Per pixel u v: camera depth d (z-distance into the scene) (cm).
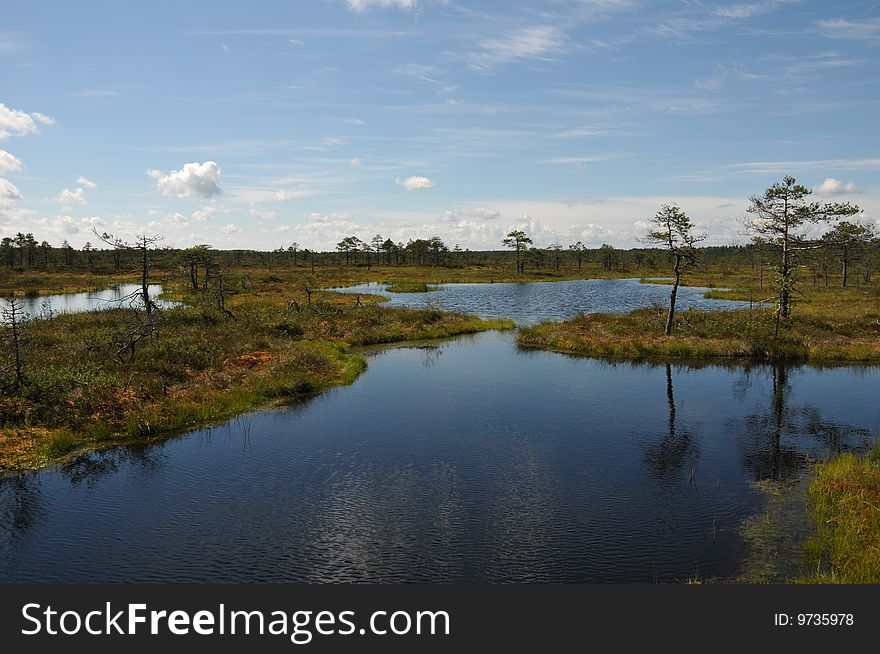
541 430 1834
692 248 3391
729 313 4150
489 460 1569
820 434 1791
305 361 2623
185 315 3412
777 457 1588
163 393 2009
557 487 1388
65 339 2684
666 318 3825
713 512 1247
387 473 1479
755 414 2016
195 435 1775
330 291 7194
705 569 1020
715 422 1920
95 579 1010
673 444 1700
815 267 7969
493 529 1177
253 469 1504
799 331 3428
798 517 1216
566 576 1009
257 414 2006
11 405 1723
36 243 11375
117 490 1372
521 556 1073
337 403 2158
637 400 2208
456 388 2398
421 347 3456
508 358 3102
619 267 14962
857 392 2336
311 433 1797
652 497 1328
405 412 2038
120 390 1939
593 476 1456
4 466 1481
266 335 3212
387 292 7775
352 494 1349
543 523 1202
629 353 3172
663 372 2733
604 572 1017
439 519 1222
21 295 6700
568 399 2223
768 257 6131
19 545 1120
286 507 1281
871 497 1185
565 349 3347
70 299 6219
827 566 1015
